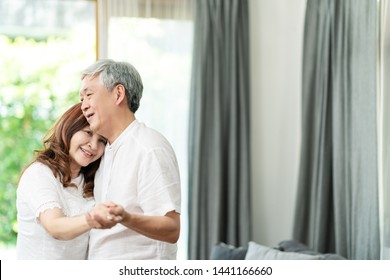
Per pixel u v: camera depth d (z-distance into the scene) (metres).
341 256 4.23
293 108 4.95
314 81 4.61
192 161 4.81
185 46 4.88
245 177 4.83
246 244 4.81
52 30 5.70
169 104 4.86
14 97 6.45
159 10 4.85
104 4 4.77
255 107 4.96
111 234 2.40
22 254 2.46
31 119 6.49
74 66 6.51
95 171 2.55
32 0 5.32
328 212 4.47
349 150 4.20
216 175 4.79
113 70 2.41
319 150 4.54
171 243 2.34
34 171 2.42
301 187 4.65
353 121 4.11
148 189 2.35
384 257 3.85
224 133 4.88
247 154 4.85
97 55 4.74
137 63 4.80
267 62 4.96
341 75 4.29
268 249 3.96
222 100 4.86
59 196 2.43
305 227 4.68
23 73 6.46
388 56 3.82
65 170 2.46
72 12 5.46
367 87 3.96
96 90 2.41
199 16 4.82
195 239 4.75
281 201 4.99
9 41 6.34
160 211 2.34
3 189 6.36
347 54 4.21
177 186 2.40
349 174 4.20
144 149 2.37
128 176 2.38
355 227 4.07
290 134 4.96
